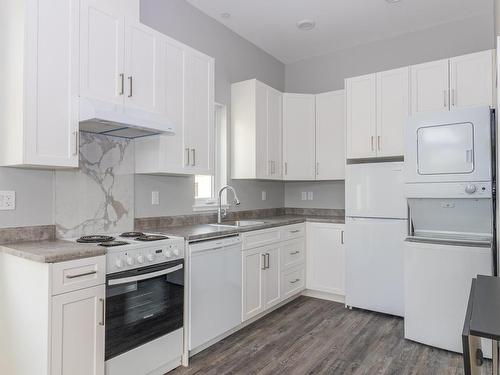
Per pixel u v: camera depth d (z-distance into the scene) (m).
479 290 1.39
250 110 3.77
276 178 4.04
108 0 2.26
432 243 2.70
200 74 2.98
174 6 3.24
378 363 2.46
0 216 2.06
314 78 4.70
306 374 2.31
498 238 2.48
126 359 2.02
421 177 2.86
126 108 2.33
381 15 3.61
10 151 1.91
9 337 1.92
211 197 3.73
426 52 3.90
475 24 3.64
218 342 2.79
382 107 3.48
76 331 1.78
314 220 3.91
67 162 2.01
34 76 1.86
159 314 2.23
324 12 3.54
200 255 2.54
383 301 3.35
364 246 3.47
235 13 3.57
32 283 1.77
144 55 2.48
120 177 2.71
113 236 2.42
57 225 2.30
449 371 2.35
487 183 2.59
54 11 1.96
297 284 3.80
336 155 4.09
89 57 2.13
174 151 2.74
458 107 3.09
